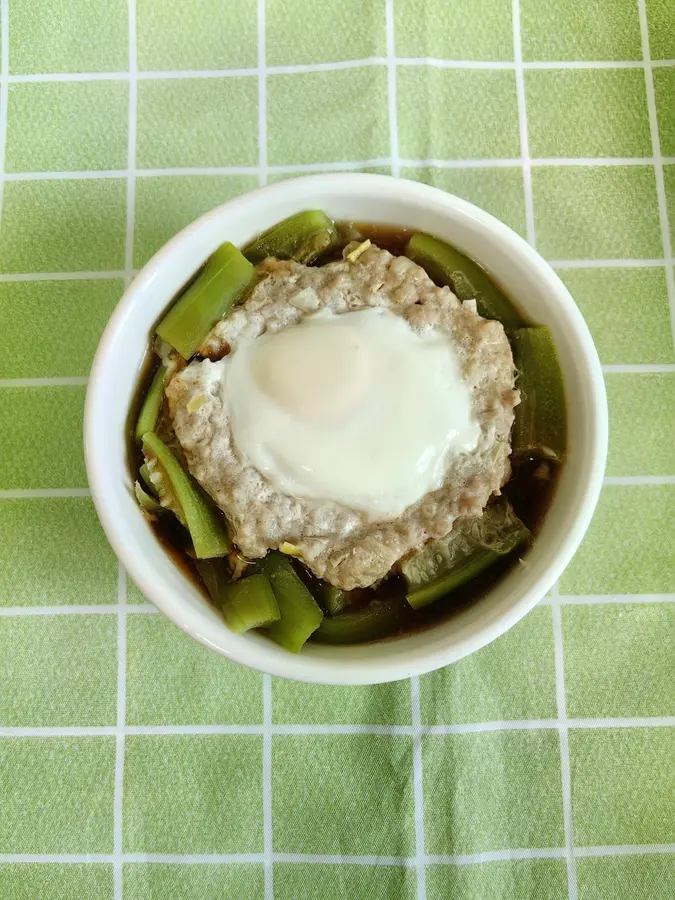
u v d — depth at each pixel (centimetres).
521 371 30
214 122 36
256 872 34
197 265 30
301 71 36
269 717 35
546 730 35
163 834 34
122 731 35
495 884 34
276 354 29
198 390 29
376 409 28
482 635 28
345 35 36
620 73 37
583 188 36
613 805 35
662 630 35
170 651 35
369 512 29
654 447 35
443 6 36
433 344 29
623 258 36
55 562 35
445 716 35
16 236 36
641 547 35
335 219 31
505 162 36
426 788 34
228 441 29
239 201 29
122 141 36
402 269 30
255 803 35
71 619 35
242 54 36
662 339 36
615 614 35
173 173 36
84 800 35
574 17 37
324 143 36
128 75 36
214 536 30
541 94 36
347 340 29
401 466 28
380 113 36
